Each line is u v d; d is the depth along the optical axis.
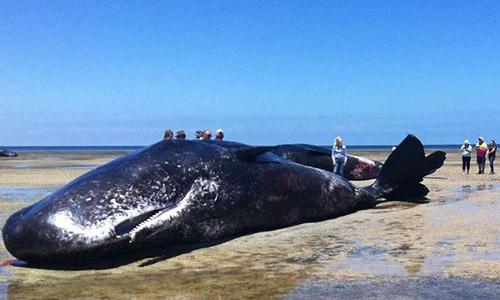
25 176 23.53
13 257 7.67
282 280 6.04
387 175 12.32
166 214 7.79
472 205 11.55
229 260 7.21
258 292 5.61
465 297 5.22
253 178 9.30
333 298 5.31
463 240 7.79
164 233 7.76
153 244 7.71
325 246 7.85
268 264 6.87
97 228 7.12
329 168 19.12
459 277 5.91
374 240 8.12
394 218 10.16
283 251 7.64
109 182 7.70
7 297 5.74
